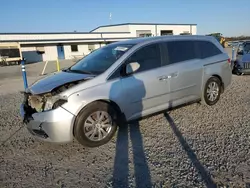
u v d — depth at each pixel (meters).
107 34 44.66
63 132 3.39
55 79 3.97
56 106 3.40
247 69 9.95
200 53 5.12
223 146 3.49
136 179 2.80
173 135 3.99
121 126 4.47
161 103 4.45
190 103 5.25
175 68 4.55
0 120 5.34
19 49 31.58
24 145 3.92
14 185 2.79
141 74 4.09
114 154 3.45
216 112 5.06
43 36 38.75
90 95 3.54
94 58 4.52
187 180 2.71
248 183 2.60
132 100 4.01
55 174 3.01
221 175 2.77
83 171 3.05
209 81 5.29
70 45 41.00
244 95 6.50
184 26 53.16
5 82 12.79
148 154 3.39
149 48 4.33
